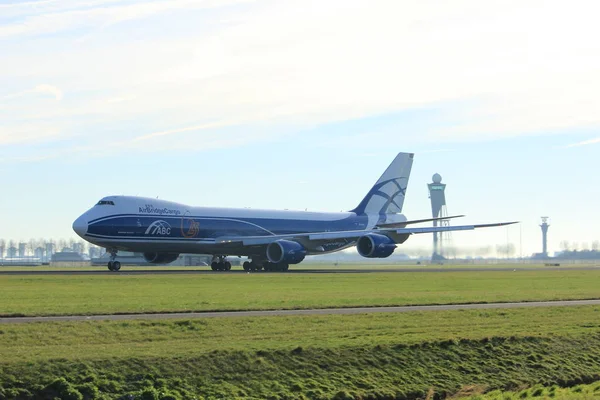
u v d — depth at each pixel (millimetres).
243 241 102562
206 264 168125
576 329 43625
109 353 33719
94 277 78875
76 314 43125
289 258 100875
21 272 94312
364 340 38312
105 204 94750
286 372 34469
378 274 97562
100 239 93438
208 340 37312
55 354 33188
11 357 32500
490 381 37031
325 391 33844
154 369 32875
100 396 30984
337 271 110688
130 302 49656
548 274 105188
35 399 30516
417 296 58344
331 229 115938
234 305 48500
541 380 37625
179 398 31750
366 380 35125
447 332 41250
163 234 97688
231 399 32188
